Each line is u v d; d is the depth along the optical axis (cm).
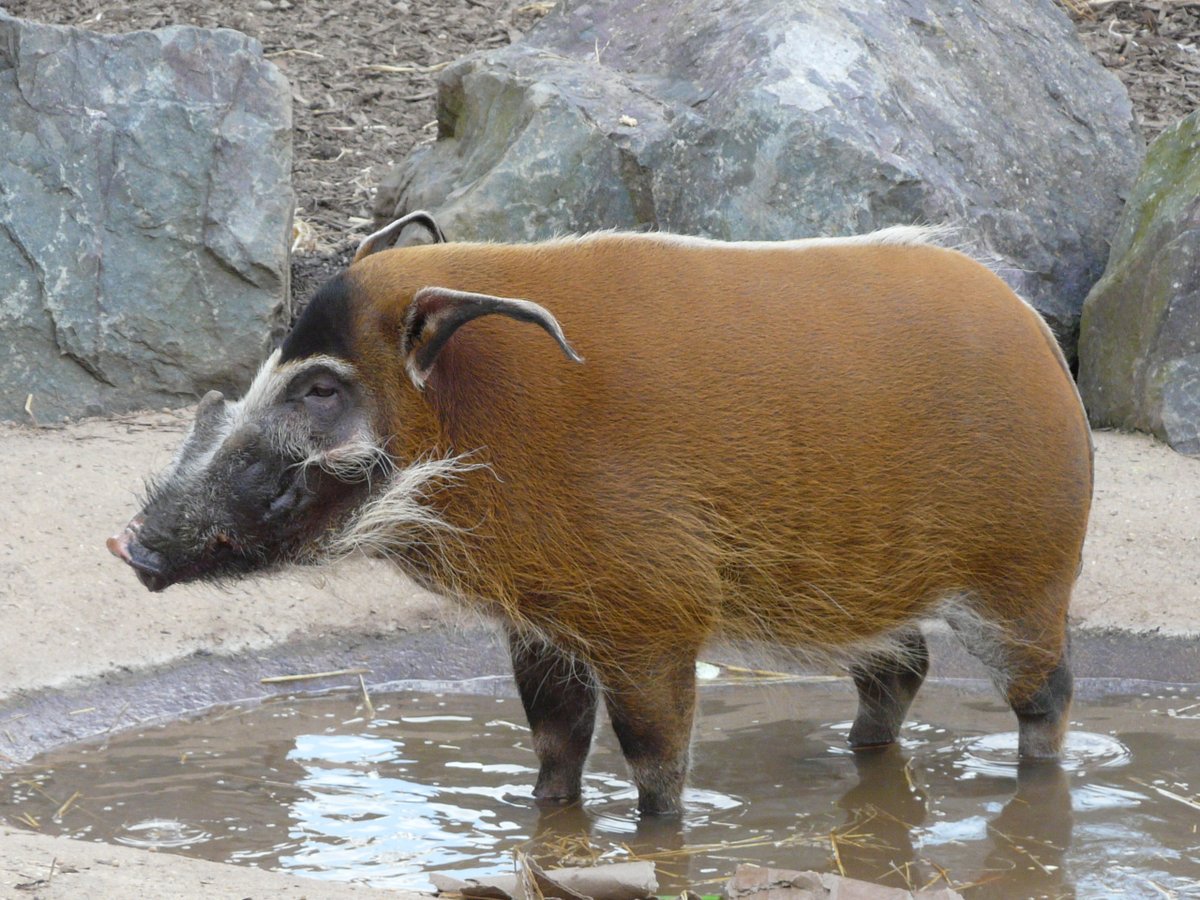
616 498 1036
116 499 1603
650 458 1040
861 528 1084
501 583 1058
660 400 1040
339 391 1044
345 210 2431
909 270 1116
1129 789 1192
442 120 2270
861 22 2109
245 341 1939
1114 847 1079
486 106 2130
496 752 1292
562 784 1176
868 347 1078
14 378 1877
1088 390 1992
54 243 1895
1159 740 1305
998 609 1156
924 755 1279
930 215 1930
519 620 1074
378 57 2923
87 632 1395
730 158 1955
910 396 1082
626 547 1042
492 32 3020
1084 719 1363
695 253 1087
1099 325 1970
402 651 1479
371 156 2620
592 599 1053
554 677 1152
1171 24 2961
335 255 2242
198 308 1927
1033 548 1139
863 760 1270
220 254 1927
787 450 1058
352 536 1058
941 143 2044
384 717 1375
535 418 1032
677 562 1050
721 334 1057
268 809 1153
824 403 1063
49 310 1880
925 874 1034
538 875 912
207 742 1302
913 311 1096
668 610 1061
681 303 1061
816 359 1066
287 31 2980
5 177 1902
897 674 1273
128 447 1762
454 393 1038
